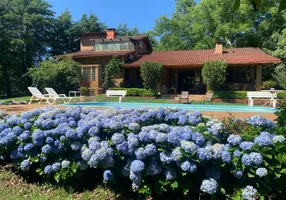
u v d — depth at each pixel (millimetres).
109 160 2664
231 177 2594
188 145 2408
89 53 23047
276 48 22703
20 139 3111
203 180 2453
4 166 3658
